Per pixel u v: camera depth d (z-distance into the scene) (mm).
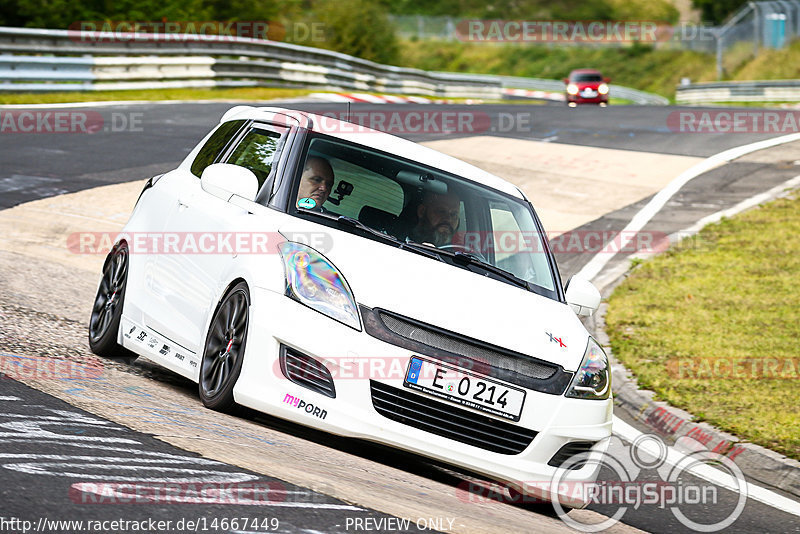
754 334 36844
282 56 113375
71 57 84625
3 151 55656
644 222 55156
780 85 151500
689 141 81000
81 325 26453
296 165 21031
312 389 17391
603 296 42938
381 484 15812
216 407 18688
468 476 19438
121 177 51938
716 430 27203
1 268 32125
